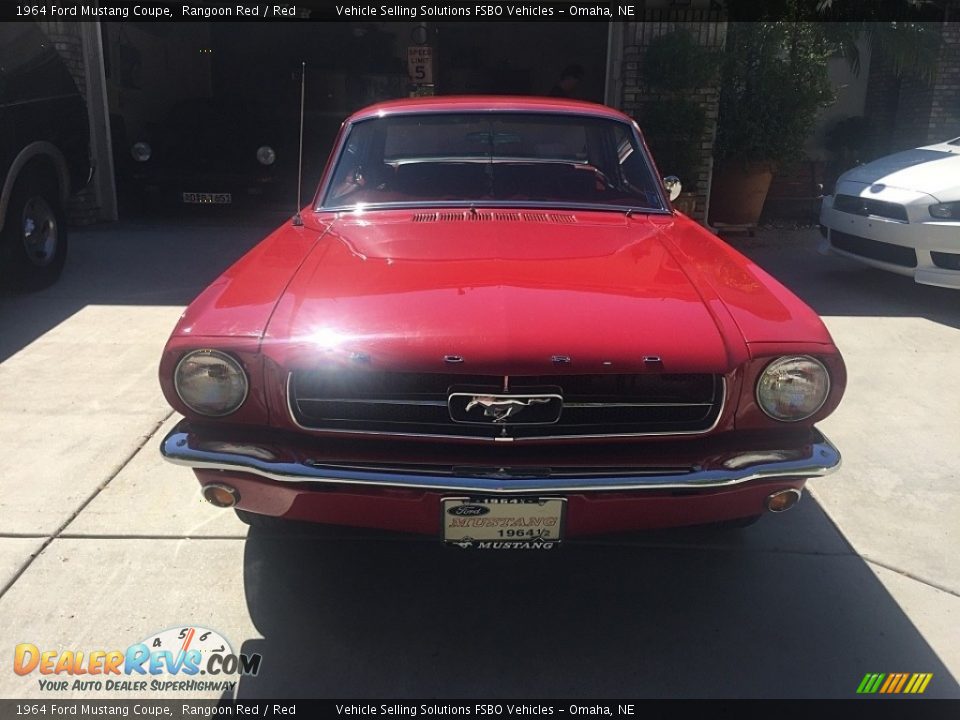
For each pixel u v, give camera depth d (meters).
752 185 8.87
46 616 2.62
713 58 7.98
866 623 2.66
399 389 2.29
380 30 13.49
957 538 3.14
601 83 14.11
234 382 2.28
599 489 2.23
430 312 2.37
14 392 4.27
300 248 2.98
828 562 2.98
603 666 2.48
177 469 3.53
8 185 5.53
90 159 6.63
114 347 4.93
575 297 2.48
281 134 9.84
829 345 2.35
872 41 9.10
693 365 2.26
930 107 9.99
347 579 2.86
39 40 6.00
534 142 3.69
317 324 2.33
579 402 2.30
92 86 8.83
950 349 5.17
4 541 2.99
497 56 14.10
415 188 3.61
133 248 7.75
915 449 3.84
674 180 3.97
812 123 8.82
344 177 3.63
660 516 2.36
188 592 2.76
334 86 11.67
